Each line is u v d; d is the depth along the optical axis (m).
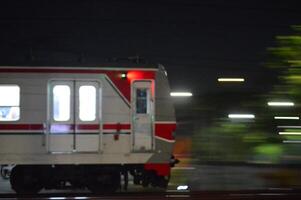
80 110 23.66
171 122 24.19
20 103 23.36
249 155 10.05
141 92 24.20
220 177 24.31
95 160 23.67
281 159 9.94
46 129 23.41
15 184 23.94
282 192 20.86
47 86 23.53
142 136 24.03
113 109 23.89
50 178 24.08
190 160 13.16
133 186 27.92
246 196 20.14
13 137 23.31
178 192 22.30
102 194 23.17
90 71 23.77
